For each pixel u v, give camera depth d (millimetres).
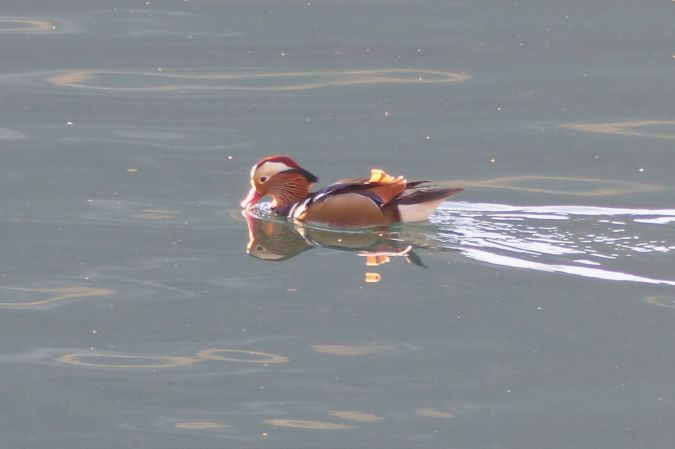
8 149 20219
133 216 17484
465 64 23766
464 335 13570
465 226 16797
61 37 25531
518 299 14367
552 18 26047
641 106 21891
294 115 21719
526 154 19938
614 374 12711
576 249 15898
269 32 25609
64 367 13055
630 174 19062
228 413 12109
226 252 16141
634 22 25703
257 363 13055
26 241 16469
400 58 24109
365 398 12352
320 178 19000
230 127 21234
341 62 23969
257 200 17953
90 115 21781
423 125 21234
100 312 14305
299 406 12227
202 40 25234
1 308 14406
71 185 18734
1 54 24578
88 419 12055
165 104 22266
